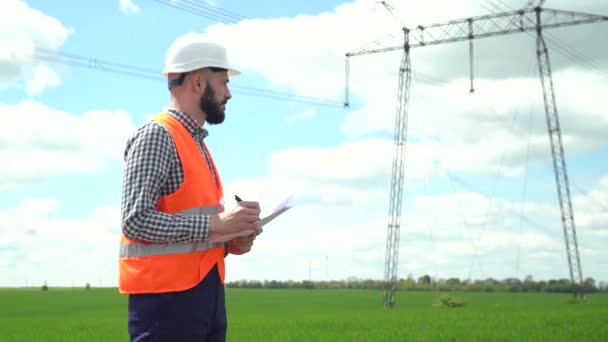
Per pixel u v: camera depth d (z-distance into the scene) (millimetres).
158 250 4293
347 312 61531
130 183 4223
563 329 27328
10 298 117875
